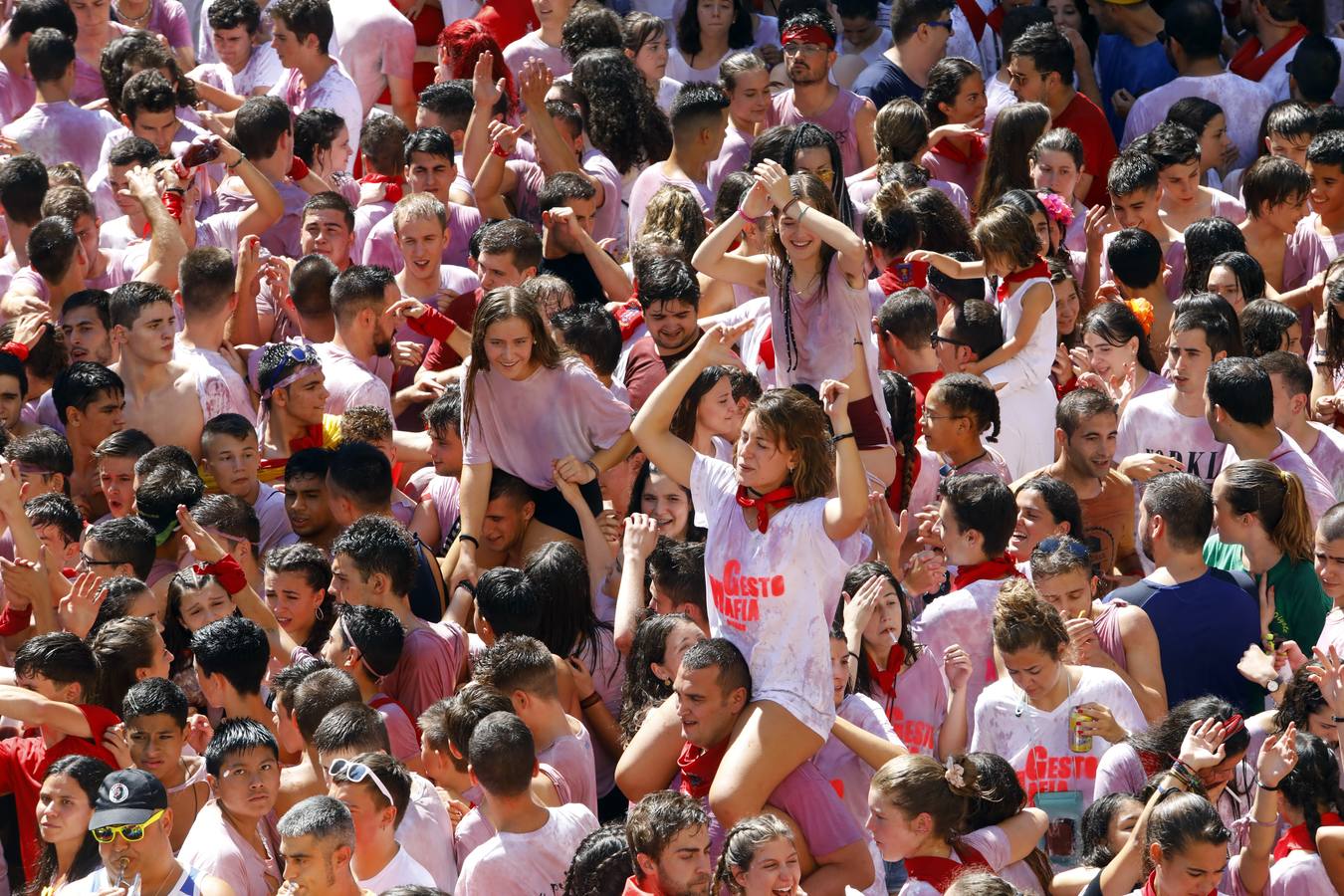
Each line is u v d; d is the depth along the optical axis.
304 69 37.69
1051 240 31.91
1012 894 16.12
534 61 34.12
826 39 37.09
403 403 29.58
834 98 37.53
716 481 19.62
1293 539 23.38
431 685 22.39
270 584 23.39
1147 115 40.56
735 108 36.28
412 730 21.45
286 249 33.50
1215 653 22.42
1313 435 26.88
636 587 23.02
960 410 25.27
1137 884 18.05
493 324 24.56
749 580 19.02
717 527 19.38
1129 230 31.45
